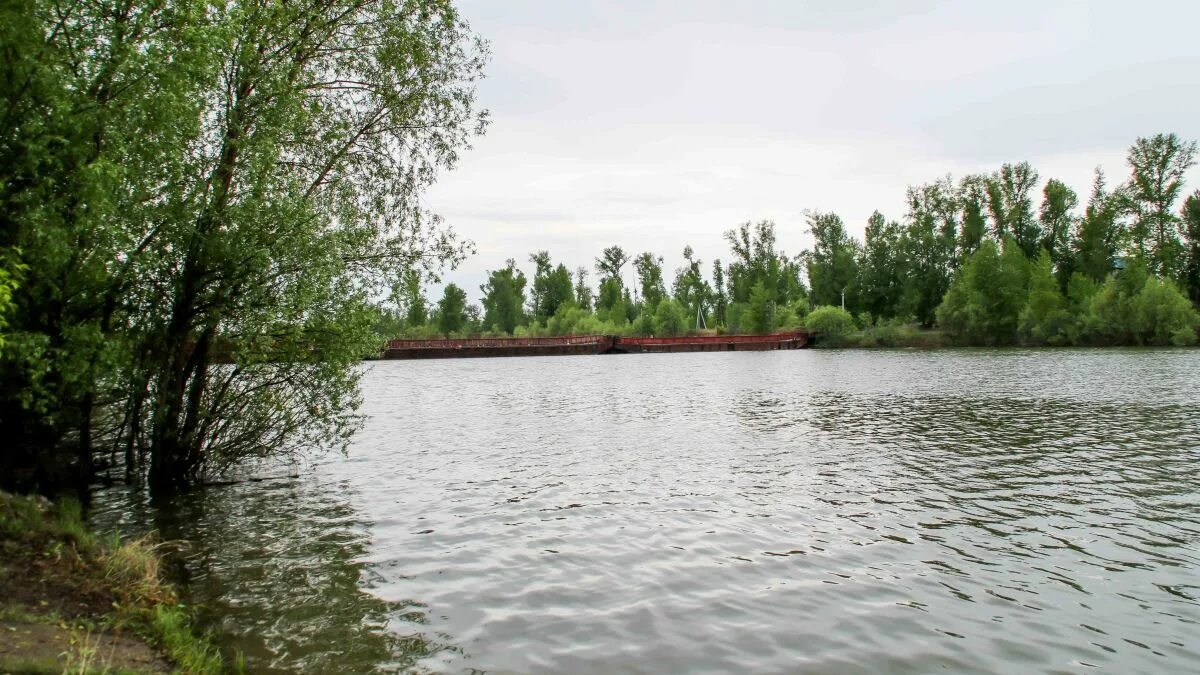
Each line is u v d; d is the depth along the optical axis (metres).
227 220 14.72
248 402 17.20
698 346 111.56
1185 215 103.81
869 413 31.19
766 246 134.62
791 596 10.30
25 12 11.81
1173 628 9.17
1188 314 84.94
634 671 8.04
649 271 154.25
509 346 106.12
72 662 6.95
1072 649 8.58
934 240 114.12
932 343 103.88
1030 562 11.74
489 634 9.05
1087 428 25.38
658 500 16.17
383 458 21.77
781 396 39.81
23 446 15.65
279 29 15.89
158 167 13.66
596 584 10.84
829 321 111.25
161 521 14.18
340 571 11.41
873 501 15.84
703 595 10.38
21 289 12.69
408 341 104.19
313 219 15.20
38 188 11.83
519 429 28.45
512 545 12.82
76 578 9.06
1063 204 109.06
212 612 9.66
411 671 8.02
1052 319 93.31
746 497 16.36
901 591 10.49
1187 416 27.66
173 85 12.84
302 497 16.47
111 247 13.14
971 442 23.17
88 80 12.51
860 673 7.99
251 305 15.04
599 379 58.00
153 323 15.24
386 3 17.39
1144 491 16.34
